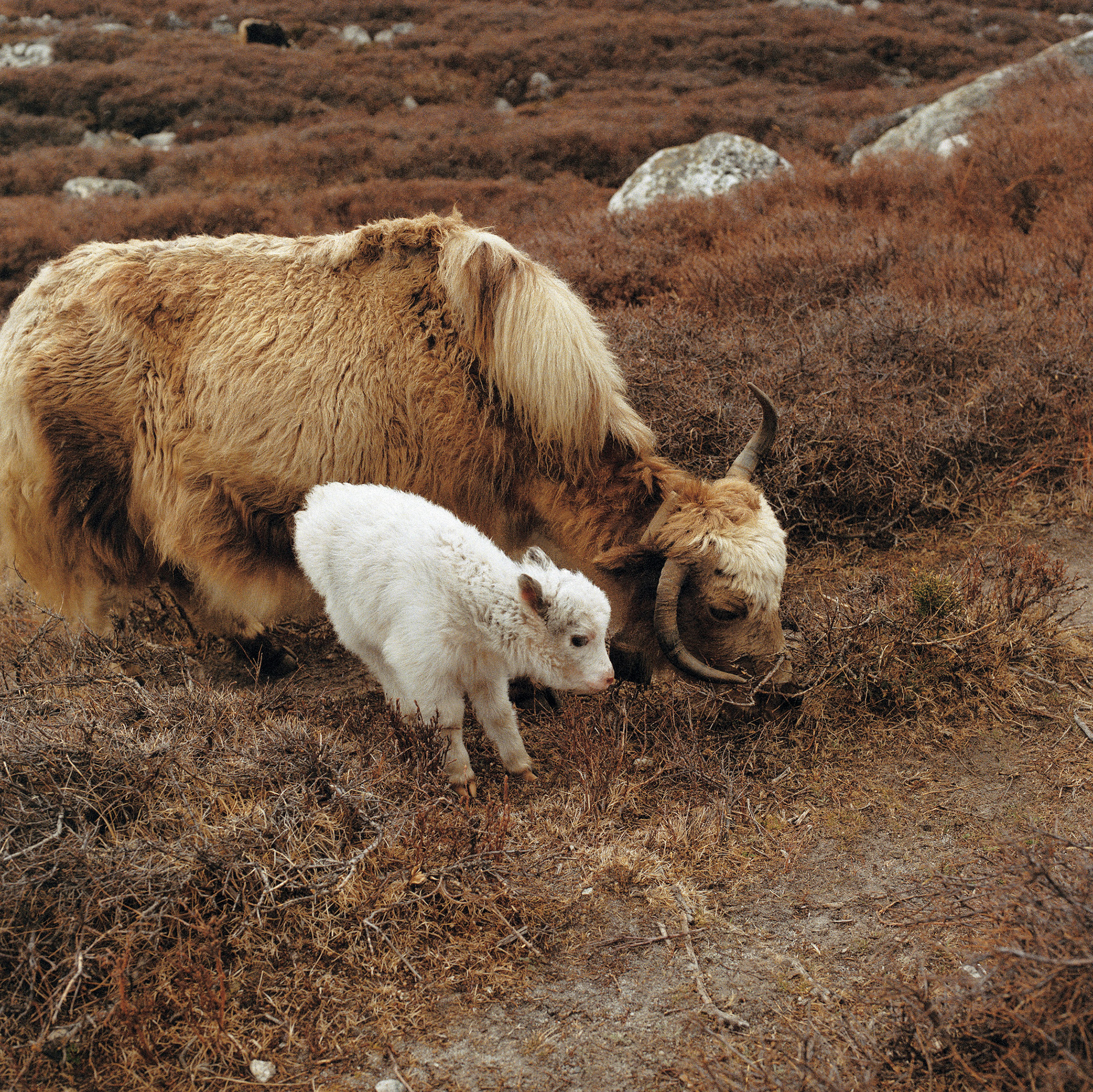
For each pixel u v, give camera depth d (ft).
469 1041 7.40
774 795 10.24
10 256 41.81
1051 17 106.93
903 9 106.42
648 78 84.33
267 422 12.33
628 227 30.12
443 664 10.10
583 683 10.07
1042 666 11.64
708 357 17.72
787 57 88.53
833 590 14.20
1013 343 18.12
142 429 13.02
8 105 76.59
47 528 13.53
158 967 7.59
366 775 9.73
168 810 9.13
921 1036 6.75
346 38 98.73
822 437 15.55
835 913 8.54
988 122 35.32
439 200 51.47
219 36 97.14
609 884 9.00
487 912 8.54
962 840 9.32
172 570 14.23
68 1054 7.11
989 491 16.08
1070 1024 6.25
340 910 8.36
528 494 12.42
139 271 13.29
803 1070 6.68
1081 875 7.27
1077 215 24.12
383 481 12.41
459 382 12.25
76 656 12.35
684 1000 7.70
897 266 23.03
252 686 14.16
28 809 8.48
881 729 11.12
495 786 10.81
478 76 86.84
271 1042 7.35
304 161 62.34
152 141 72.54
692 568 10.37
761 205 31.48
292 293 12.80
